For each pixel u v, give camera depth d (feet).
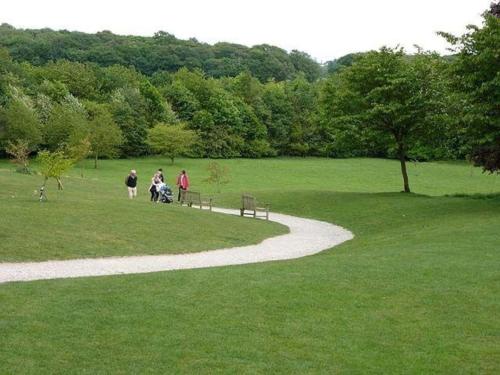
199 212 90.79
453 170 271.69
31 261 50.60
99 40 500.74
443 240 59.72
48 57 436.35
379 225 90.63
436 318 32.19
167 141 272.51
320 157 357.00
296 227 92.94
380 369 25.20
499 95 83.76
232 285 38.42
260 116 357.82
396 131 125.39
